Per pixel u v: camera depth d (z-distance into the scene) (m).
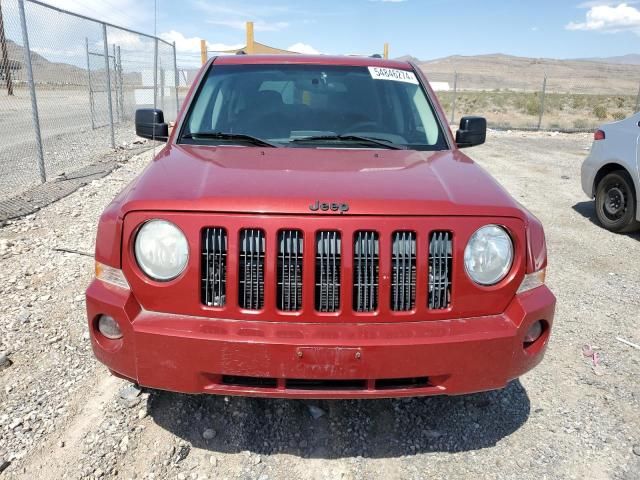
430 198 2.47
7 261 5.27
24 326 3.94
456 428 3.03
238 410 3.08
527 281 2.57
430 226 2.40
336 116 3.70
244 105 3.73
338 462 2.75
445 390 2.45
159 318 2.41
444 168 3.00
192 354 2.34
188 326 2.37
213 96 3.79
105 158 11.06
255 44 19.92
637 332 4.23
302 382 2.44
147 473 2.60
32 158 10.87
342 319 2.40
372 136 3.59
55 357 3.56
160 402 3.12
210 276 2.40
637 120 6.90
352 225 2.37
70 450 2.72
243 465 2.69
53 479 2.54
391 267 2.40
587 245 6.53
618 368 3.68
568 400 3.31
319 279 2.40
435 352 2.37
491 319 2.49
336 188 2.53
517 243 2.50
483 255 2.45
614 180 6.99
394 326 2.41
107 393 3.19
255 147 3.36
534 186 9.84
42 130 14.88
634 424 3.08
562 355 3.85
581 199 8.94
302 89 3.87
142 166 10.44
